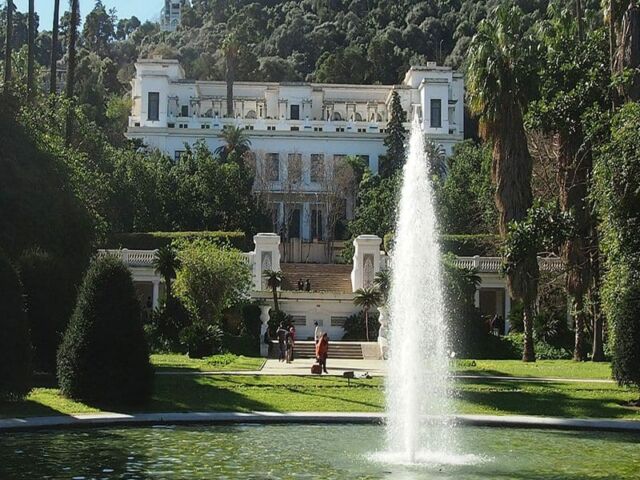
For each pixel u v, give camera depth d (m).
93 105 110.50
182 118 98.25
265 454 15.88
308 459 15.50
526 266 37.16
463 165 75.06
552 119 32.97
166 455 15.43
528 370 32.28
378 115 107.50
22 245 28.78
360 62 133.62
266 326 45.88
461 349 43.19
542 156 44.97
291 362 37.50
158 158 82.19
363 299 50.16
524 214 37.50
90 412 20.06
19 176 28.95
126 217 70.75
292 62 141.50
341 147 98.19
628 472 14.63
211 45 152.00
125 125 110.31
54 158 31.83
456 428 19.73
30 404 20.56
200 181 77.88
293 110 107.00
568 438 18.42
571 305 41.25
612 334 25.67
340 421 19.89
